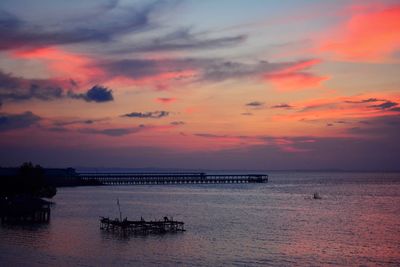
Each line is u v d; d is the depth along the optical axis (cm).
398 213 11300
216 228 8488
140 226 7894
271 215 10688
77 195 15950
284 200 14938
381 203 14125
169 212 11094
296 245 6938
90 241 7012
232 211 11462
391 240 7412
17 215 8762
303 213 11181
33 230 7888
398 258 6172
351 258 6141
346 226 8956
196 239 7300
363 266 5759
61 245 6688
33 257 5944
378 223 9438
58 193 16838
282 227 8731
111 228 8150
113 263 5722
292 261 5938
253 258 6062
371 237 7694
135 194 16962
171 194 17225
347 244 7056
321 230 8419
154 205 12781
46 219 9144
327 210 11925
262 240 7306
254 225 8956
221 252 6388
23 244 6712
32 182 12800
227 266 5644
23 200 8962
